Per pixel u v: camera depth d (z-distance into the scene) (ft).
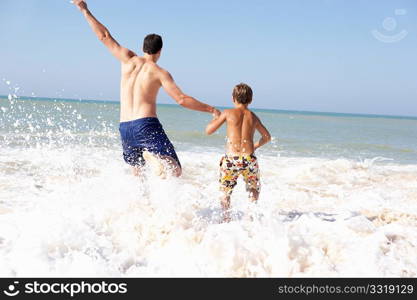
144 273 9.55
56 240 10.51
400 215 16.40
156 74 13.01
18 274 9.16
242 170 13.78
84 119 65.21
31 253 9.86
